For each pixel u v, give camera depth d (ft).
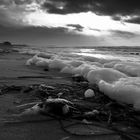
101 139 9.69
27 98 15.97
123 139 9.75
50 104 12.59
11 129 10.42
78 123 11.52
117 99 15.30
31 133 10.03
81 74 25.75
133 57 77.56
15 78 24.75
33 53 87.76
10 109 13.30
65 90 18.45
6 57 62.80
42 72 30.60
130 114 13.03
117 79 19.75
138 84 15.61
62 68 32.91
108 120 12.02
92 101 15.94
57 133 10.14
